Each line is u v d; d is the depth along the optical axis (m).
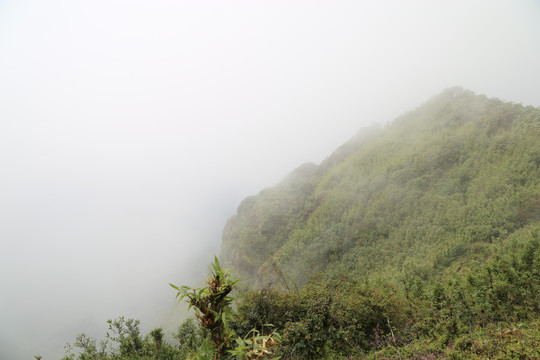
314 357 4.27
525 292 5.10
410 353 3.56
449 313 4.86
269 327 4.89
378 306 5.27
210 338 1.53
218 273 1.59
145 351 5.63
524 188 17.22
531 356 2.44
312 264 26.98
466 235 16.25
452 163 26.69
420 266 14.22
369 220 26.30
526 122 24.69
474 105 36.12
